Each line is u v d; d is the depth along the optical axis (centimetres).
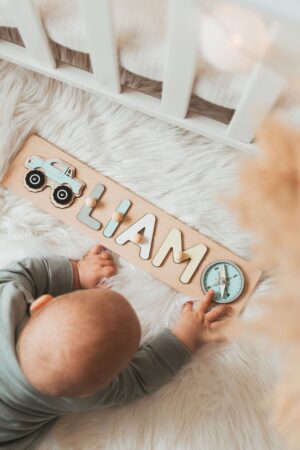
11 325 72
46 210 89
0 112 88
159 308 86
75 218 88
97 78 77
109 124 89
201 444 82
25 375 69
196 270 86
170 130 88
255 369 82
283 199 36
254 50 49
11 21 69
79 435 84
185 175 88
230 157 86
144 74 70
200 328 83
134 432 83
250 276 84
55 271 85
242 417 82
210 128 81
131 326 68
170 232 87
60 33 68
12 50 81
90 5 55
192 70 60
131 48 65
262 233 38
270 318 37
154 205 88
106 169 89
